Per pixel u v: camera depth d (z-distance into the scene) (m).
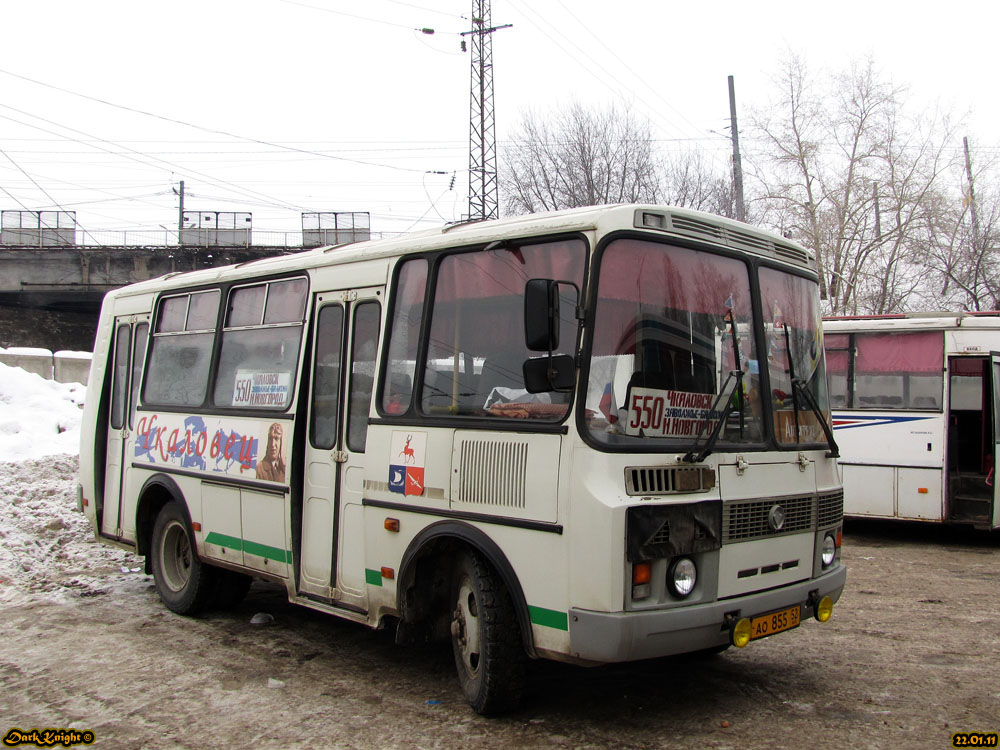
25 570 8.81
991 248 24.41
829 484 5.54
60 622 7.14
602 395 4.43
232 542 6.81
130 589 8.34
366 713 5.05
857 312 24.69
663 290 4.76
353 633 6.87
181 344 7.86
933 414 11.16
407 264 5.70
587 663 4.30
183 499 7.38
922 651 6.25
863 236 24.66
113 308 8.91
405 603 5.24
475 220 5.72
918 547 11.02
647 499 4.36
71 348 47.47
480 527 4.82
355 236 42.34
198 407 7.41
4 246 42.81
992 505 10.77
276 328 6.69
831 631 6.84
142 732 4.81
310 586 6.07
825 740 4.54
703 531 4.56
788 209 24.84
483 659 4.81
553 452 4.50
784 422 5.29
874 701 5.15
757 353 5.20
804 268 5.84
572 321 4.55
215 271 7.61
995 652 6.23
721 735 4.62
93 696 5.39
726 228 5.20
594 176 30.22
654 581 4.37
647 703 5.14
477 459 4.90
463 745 4.54
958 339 11.07
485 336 5.04
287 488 6.25
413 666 5.97
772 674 5.70
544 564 4.48
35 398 16.06
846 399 11.84
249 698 5.33
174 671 5.87
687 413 4.70
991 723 4.79
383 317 5.75
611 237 4.58
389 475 5.46
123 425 8.45
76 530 10.04
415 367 5.46
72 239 43.75
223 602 7.43
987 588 8.51
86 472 8.89
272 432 6.47
